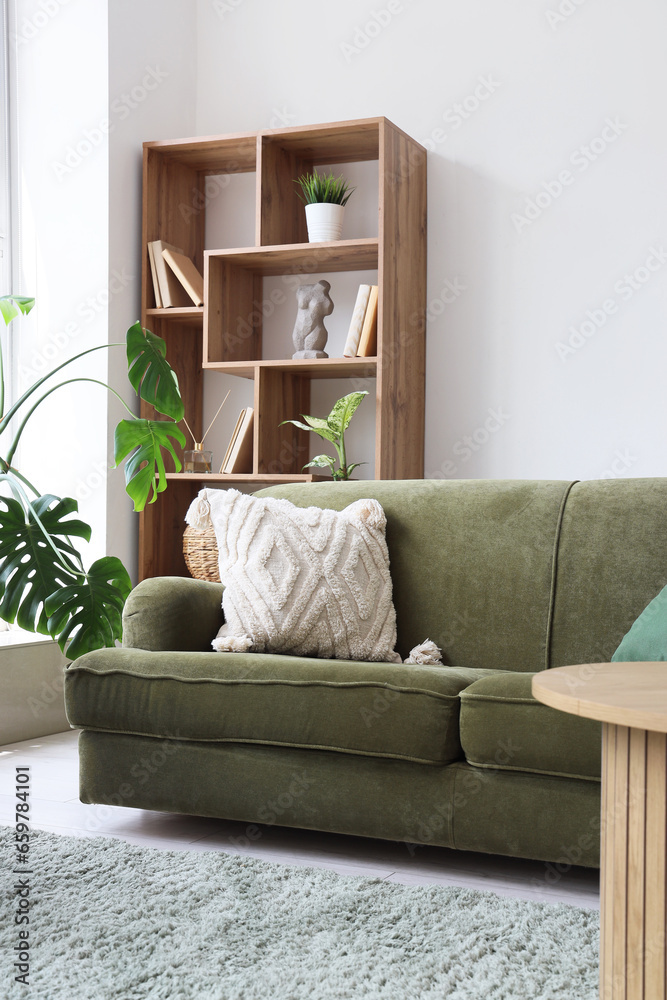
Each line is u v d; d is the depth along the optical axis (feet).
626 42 11.31
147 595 7.76
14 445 9.59
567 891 6.19
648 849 3.76
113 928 5.38
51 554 9.12
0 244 12.21
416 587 8.36
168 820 7.84
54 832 7.39
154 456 9.91
